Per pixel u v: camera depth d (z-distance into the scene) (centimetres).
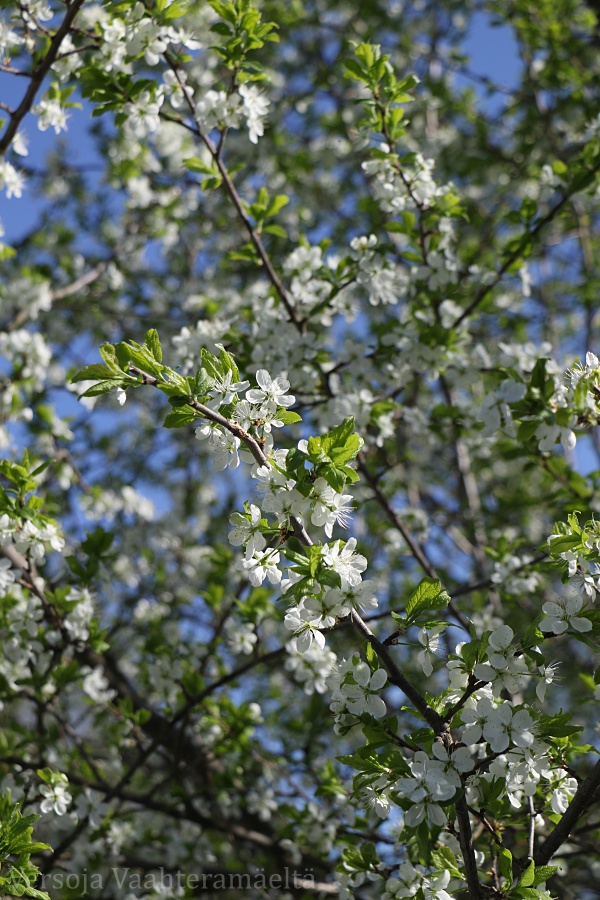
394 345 521
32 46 471
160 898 497
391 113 479
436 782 256
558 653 796
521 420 343
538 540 823
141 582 809
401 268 534
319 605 260
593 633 280
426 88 966
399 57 1019
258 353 484
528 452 495
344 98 962
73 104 507
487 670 270
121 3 422
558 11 802
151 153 827
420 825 256
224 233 898
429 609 276
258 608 527
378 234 764
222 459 277
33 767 493
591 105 739
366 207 739
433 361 512
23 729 522
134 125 462
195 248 912
